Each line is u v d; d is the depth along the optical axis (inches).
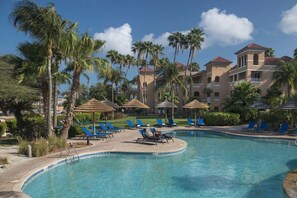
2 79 808.3
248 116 1373.0
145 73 2578.7
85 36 714.8
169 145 729.0
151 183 430.0
